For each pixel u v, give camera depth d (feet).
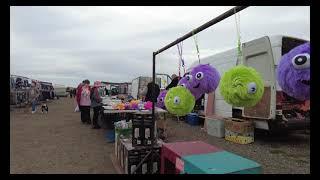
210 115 33.24
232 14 8.03
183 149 9.20
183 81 12.54
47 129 33.09
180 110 12.00
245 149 22.59
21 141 25.18
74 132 30.60
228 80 8.18
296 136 29.19
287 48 23.89
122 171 14.99
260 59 23.99
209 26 9.32
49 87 116.06
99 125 33.53
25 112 59.47
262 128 24.80
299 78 5.90
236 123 25.45
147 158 13.30
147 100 29.96
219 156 8.21
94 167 16.65
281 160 19.08
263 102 23.99
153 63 14.10
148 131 13.64
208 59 35.12
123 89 111.04
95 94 32.99
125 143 14.76
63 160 18.35
